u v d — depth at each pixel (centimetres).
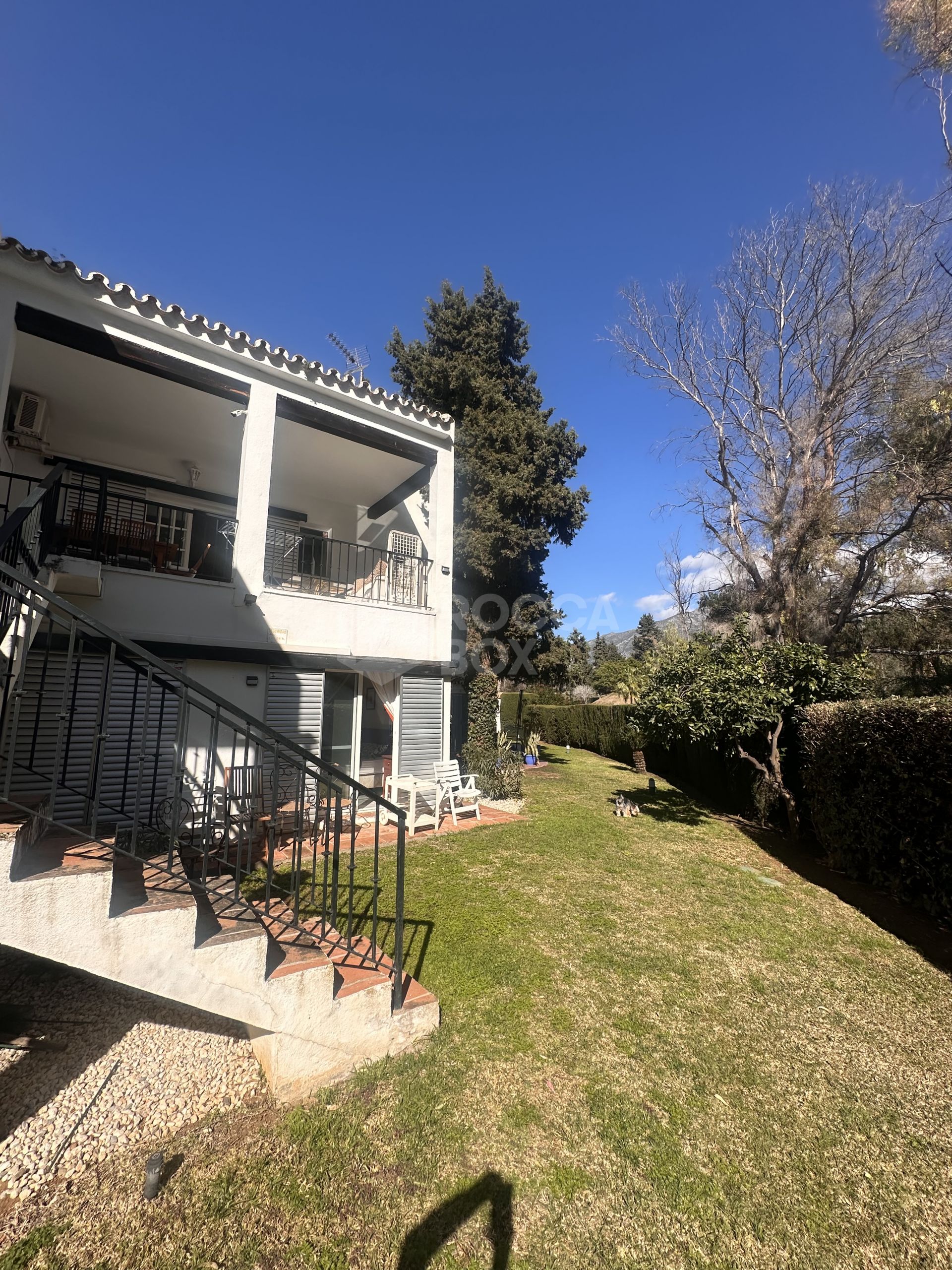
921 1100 283
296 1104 266
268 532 1052
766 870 663
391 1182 223
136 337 651
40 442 764
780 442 1420
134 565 688
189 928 245
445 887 557
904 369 1173
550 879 594
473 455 1432
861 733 611
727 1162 240
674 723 833
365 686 1005
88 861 237
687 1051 315
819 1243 205
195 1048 314
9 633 335
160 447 885
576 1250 199
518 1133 251
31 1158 234
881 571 1154
